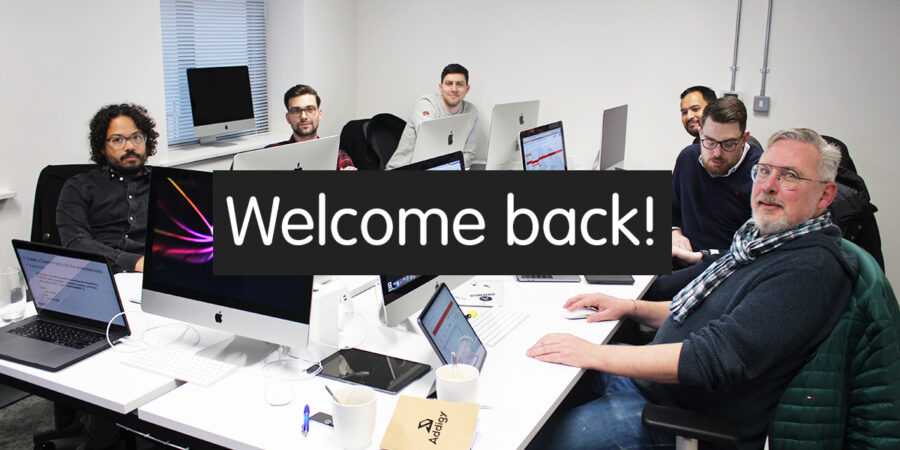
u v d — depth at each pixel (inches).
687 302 75.1
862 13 153.7
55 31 128.6
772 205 67.2
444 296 68.6
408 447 53.0
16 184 125.4
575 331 79.3
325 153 88.4
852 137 159.6
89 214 105.8
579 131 187.3
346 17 206.1
